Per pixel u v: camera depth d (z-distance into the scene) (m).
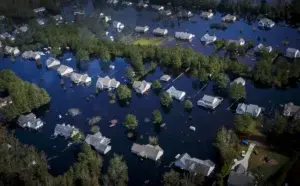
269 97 157.12
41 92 165.38
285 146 127.31
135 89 169.00
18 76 193.88
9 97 166.12
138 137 139.88
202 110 152.12
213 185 112.50
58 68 192.50
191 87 168.75
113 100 163.50
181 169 122.31
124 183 117.06
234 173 112.81
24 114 159.00
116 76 183.62
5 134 142.38
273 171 116.69
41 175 116.81
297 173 114.31
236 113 146.75
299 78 166.62
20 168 120.62
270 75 165.25
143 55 194.12
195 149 131.88
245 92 158.25
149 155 128.00
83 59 199.50
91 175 118.19
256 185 109.19
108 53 198.00
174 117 149.75
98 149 133.38
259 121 140.38
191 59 181.00
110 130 144.88
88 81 179.88
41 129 149.75
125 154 131.88
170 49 192.12
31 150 130.50
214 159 126.31
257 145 128.75
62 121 153.38
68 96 170.88
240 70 170.88
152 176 121.88
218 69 172.88
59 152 135.62
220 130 132.88
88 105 162.50
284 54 186.25
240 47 193.00
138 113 154.00
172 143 135.75
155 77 179.50
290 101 153.25
